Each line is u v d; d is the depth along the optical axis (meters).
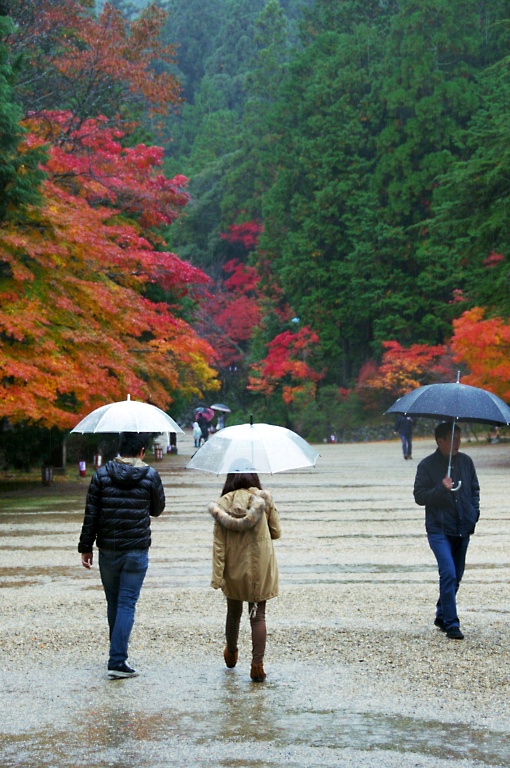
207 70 139.38
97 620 9.47
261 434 7.59
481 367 37.28
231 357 86.38
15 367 19.66
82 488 26.94
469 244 41.53
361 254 66.88
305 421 70.69
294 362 71.31
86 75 36.41
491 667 7.62
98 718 6.44
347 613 9.69
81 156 29.67
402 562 13.07
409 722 6.32
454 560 9.06
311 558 13.44
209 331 87.44
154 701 6.82
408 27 67.19
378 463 37.25
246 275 89.81
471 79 67.44
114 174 29.11
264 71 103.38
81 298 22.83
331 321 71.38
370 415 69.50
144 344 29.55
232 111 123.00
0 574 12.27
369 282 66.75
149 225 33.03
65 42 37.31
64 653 8.21
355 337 72.19
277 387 78.44
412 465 35.66
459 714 6.49
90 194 28.34
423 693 6.96
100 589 11.15
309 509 20.25
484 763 5.57
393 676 7.40
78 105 36.06
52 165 26.61
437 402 8.55
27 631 9.00
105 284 24.42
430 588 11.05
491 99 59.91
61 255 21.73
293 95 79.75
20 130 20.75
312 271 71.12
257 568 7.30
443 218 38.53
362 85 72.44
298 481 28.38
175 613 9.73
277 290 79.19
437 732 6.13
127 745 5.91
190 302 48.66
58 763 5.60
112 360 23.00
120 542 7.55
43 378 20.61
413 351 62.41
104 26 35.72
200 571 12.37
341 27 85.06
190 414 93.19
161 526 17.30
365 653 8.10
